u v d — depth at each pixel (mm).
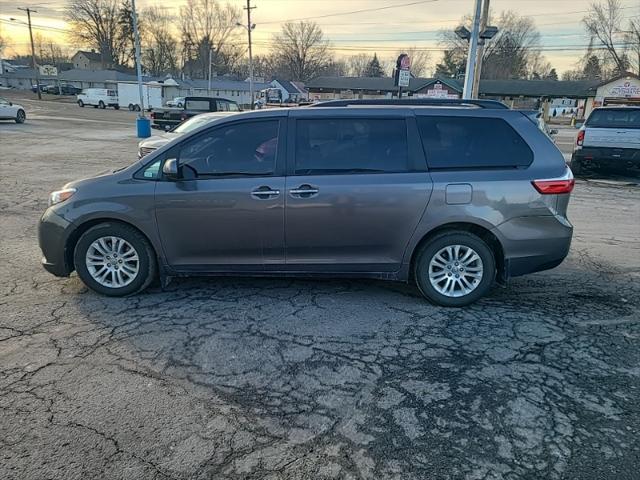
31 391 2980
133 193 4227
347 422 2756
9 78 90500
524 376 3242
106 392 2986
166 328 3842
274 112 4277
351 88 64250
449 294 4328
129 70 94188
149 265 4371
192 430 2664
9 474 2324
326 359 3424
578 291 4793
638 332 3906
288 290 4664
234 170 4219
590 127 12039
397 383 3139
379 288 4762
